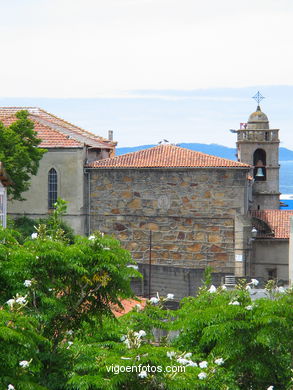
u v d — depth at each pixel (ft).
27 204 445.37
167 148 453.17
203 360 175.01
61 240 182.09
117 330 176.55
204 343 179.83
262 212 456.45
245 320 178.70
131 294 172.96
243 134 546.26
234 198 435.12
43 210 444.55
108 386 144.05
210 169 435.12
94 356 159.53
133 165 440.86
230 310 179.73
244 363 175.73
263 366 175.32
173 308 379.76
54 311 160.86
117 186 443.73
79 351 162.30
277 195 545.03
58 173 444.55
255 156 549.95
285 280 399.03
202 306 188.44
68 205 444.55
